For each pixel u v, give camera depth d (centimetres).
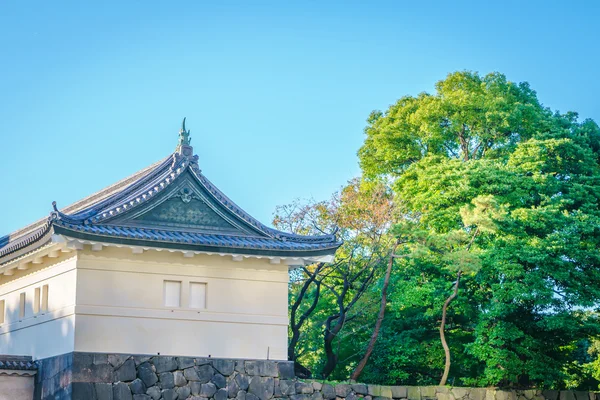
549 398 3534
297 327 3631
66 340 2620
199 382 2717
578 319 3662
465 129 4547
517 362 3494
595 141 4434
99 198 3256
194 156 2875
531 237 3694
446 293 3628
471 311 3709
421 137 4669
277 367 2859
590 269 3703
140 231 2678
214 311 2806
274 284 2931
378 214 3809
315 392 2919
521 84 4816
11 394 2725
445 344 3409
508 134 4484
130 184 2858
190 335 2752
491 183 3788
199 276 2806
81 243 2575
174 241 2666
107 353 2602
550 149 4047
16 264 2906
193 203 2831
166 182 2770
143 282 2716
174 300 2761
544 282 3544
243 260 2891
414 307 3812
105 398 2564
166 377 2669
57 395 2608
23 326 2922
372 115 5012
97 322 2617
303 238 2955
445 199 3831
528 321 3656
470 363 3728
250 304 2873
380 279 3812
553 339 3744
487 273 3634
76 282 2611
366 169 4897
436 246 3406
